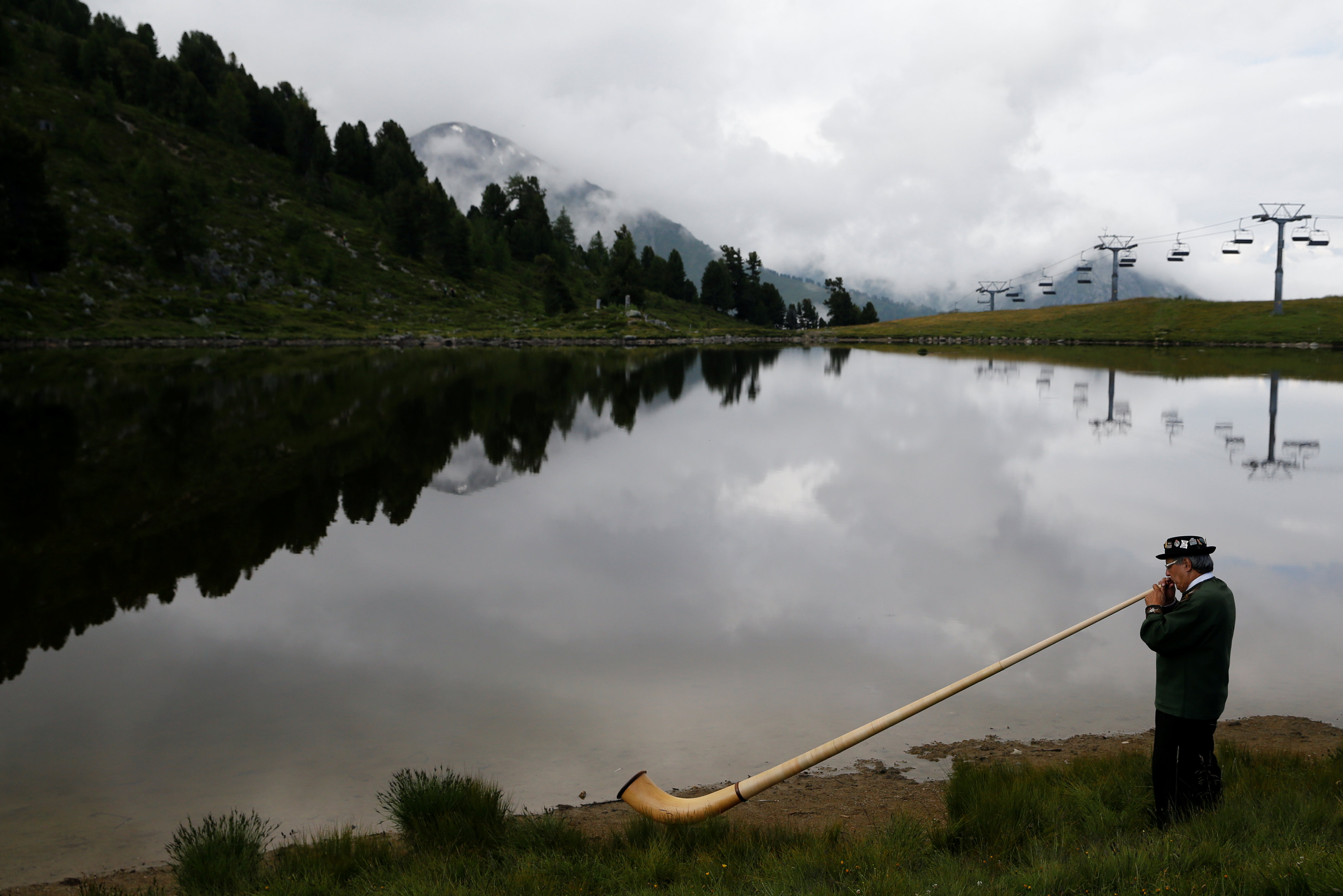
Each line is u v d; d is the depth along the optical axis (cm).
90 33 17425
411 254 15950
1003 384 5184
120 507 1700
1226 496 1889
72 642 992
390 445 2544
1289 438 2803
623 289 15988
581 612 1108
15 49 14550
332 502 1781
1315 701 831
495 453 2459
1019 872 416
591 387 4869
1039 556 1403
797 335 15325
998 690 852
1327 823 462
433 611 1110
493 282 16712
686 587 1225
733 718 787
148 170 11288
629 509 1762
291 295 12481
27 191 8919
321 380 4803
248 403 3556
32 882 520
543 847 504
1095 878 399
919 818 582
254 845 520
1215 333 11962
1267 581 1252
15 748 726
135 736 749
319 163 17650
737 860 481
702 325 16962
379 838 559
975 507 1784
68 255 9200
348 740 741
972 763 680
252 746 729
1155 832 470
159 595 1176
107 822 602
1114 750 709
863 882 417
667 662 934
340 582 1241
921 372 6412
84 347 8306
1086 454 2520
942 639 1011
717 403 4053
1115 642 992
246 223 14250
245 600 1156
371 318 12725
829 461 2392
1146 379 5481
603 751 719
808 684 872
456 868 473
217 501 1775
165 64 16838
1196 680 490
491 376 5562
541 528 1588
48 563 1320
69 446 2403
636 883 450
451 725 772
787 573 1296
